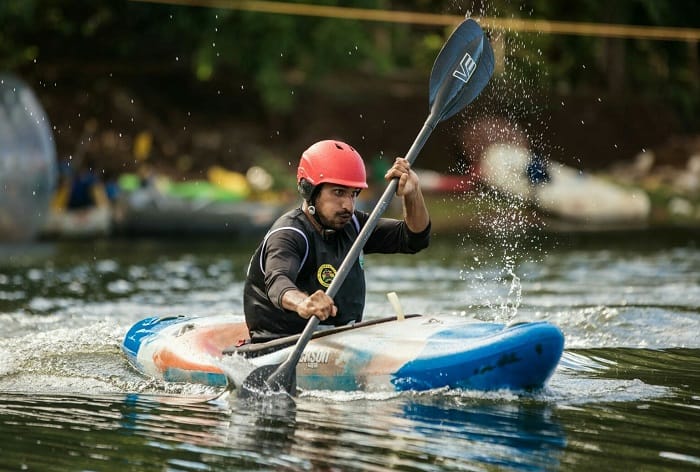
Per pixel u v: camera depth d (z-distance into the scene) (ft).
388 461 39.78
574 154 253.44
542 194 195.93
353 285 56.18
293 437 43.24
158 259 137.39
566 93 257.75
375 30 258.16
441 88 64.90
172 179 219.61
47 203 147.02
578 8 244.01
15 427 45.57
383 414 47.14
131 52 246.88
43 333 75.00
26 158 141.38
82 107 237.45
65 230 170.91
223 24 218.38
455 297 97.50
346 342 53.01
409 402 49.37
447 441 42.47
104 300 96.17
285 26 214.28
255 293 55.93
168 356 59.00
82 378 58.44
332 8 214.69
